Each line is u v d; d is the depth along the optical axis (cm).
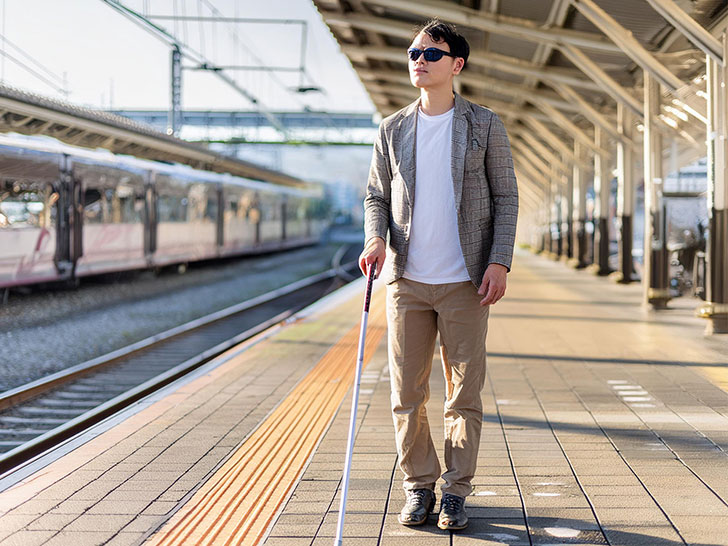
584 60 1124
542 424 490
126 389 842
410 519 315
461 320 315
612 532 302
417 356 323
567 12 1069
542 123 2227
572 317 1110
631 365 710
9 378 864
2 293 1549
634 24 1017
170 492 374
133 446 463
